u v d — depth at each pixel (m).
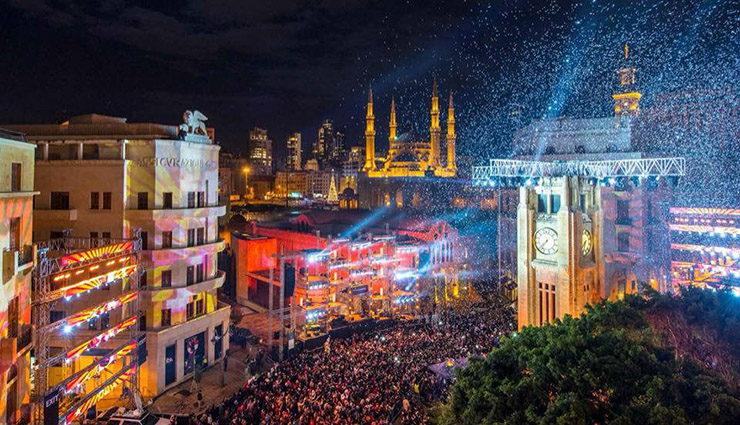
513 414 22.41
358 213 101.62
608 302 31.88
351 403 38.88
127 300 42.03
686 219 70.94
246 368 53.09
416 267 79.75
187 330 53.06
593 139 80.69
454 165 188.88
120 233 50.03
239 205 178.12
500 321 67.50
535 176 49.28
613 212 67.62
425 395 41.94
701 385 21.19
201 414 43.69
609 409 20.95
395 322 69.94
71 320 35.69
